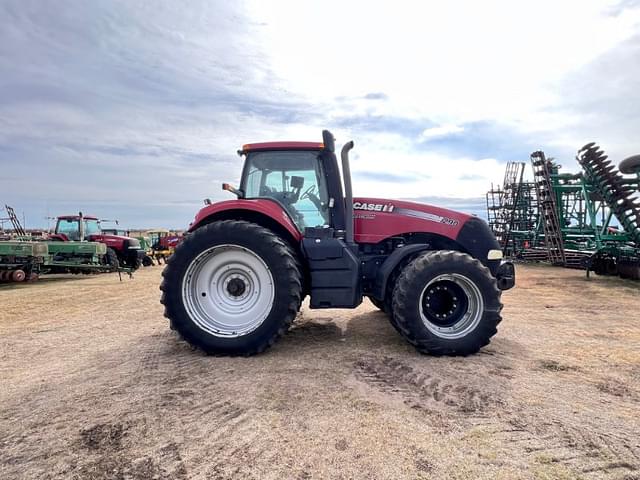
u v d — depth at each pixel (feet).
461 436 6.89
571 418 7.57
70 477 5.85
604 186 29.71
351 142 12.37
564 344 12.53
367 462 6.14
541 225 42.09
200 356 11.28
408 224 13.29
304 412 7.75
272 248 11.22
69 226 47.80
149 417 7.60
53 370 10.24
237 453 6.41
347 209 12.64
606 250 29.53
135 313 18.06
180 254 11.48
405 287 11.24
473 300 11.55
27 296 24.16
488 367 10.36
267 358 11.02
